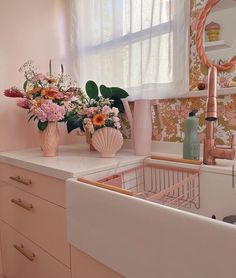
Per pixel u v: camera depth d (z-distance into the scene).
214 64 1.11
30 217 1.13
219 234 0.46
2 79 1.45
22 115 1.53
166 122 1.31
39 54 1.60
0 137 1.45
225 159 0.99
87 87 1.41
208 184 0.95
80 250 0.81
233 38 1.06
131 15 1.33
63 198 0.93
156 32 1.24
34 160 1.13
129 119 1.33
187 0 1.17
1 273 1.49
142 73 1.30
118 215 0.64
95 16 1.54
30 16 1.55
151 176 1.13
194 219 0.49
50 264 1.04
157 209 0.55
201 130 1.18
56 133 1.25
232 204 0.89
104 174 0.98
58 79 1.36
